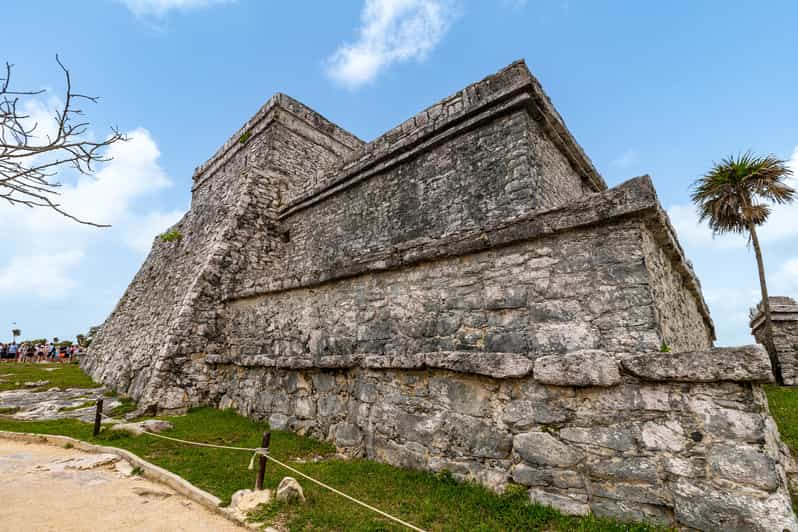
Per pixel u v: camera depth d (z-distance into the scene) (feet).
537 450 13.24
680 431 11.03
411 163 30.45
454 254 18.31
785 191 46.26
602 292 14.19
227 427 24.56
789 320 43.62
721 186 48.83
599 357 12.42
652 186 13.75
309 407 22.79
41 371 51.93
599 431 12.24
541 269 15.80
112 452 20.12
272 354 28.17
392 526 11.79
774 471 9.61
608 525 11.14
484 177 25.20
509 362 14.25
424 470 16.15
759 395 10.64
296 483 13.82
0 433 23.99
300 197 40.50
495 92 25.41
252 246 40.19
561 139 27.68
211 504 13.87
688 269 19.61
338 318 23.58
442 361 16.15
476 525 11.78
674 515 10.63
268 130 47.42
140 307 49.39
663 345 12.84
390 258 20.89
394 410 18.08
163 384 30.19
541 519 11.88
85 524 12.67
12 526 12.32
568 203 15.35
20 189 9.69
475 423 15.08
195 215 52.08
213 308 34.91
